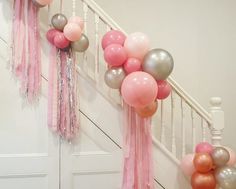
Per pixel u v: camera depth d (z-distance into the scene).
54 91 2.42
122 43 2.32
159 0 3.32
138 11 3.27
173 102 2.69
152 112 2.32
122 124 2.56
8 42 2.40
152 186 2.48
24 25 2.41
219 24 3.42
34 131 2.44
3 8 2.41
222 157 2.35
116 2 3.22
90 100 2.53
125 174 2.49
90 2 2.54
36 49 2.42
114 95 2.57
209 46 3.40
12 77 2.41
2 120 2.39
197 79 3.37
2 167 2.37
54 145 2.46
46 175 2.44
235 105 3.41
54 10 2.56
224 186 2.31
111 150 2.55
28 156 2.41
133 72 2.19
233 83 3.43
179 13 3.36
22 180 2.40
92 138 2.53
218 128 2.65
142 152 2.50
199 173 2.40
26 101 2.43
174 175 2.62
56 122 2.41
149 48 2.29
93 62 2.81
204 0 3.40
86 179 2.50
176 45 3.34
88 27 2.96
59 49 2.44
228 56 3.43
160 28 3.31
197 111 2.67
